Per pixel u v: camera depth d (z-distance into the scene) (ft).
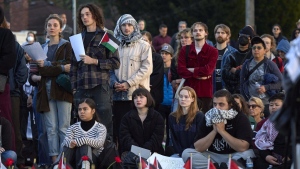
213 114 44.37
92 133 46.44
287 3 160.25
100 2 181.16
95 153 46.11
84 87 48.80
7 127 47.21
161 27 86.17
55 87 51.08
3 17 48.88
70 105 51.49
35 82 52.16
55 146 51.31
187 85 53.26
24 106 58.54
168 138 58.65
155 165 43.62
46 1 212.84
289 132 30.42
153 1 172.35
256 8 160.86
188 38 57.82
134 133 49.24
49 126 51.34
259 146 44.52
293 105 29.27
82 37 49.70
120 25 52.42
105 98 49.29
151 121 49.39
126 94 51.65
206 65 52.60
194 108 48.52
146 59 52.19
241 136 44.37
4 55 47.88
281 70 60.59
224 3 164.25
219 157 44.91
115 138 52.70
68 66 51.24
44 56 51.06
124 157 47.88
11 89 51.19
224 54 58.54
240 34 61.57
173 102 55.31
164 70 60.54
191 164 42.78
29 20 203.10
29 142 58.70
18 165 52.01
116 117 52.42
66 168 43.14
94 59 48.78
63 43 52.29
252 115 50.42
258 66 54.49
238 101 47.93
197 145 44.93
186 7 169.68
